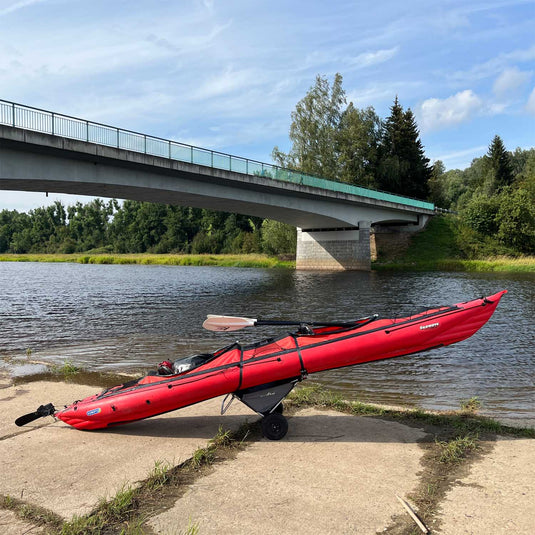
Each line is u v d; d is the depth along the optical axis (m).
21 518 3.57
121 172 24.88
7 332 14.48
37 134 19.67
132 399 5.27
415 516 3.45
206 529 3.37
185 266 62.50
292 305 20.34
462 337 5.42
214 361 5.37
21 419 5.41
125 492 3.88
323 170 56.22
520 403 7.30
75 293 26.91
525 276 35.41
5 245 138.12
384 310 18.45
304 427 5.52
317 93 58.22
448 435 5.23
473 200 56.25
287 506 3.67
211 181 29.97
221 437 5.05
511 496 3.76
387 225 58.94
